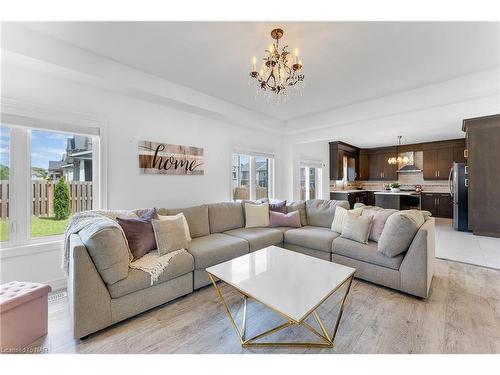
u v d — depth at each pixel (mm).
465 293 2314
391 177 7660
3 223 2270
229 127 4309
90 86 2678
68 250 1956
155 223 2332
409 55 2455
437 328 1783
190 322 1901
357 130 4180
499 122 4145
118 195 2928
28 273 2328
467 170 4574
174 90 3133
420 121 3463
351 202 7055
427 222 2463
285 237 3311
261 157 5055
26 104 2279
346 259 2738
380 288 2461
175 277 2203
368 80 3049
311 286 1612
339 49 2340
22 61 2115
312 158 6184
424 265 2160
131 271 1948
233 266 1964
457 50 2363
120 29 2043
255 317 1967
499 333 1716
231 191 4328
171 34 2111
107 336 1722
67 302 2193
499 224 4246
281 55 2150
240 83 3166
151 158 3221
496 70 2717
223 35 2133
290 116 4680
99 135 2754
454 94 2994
